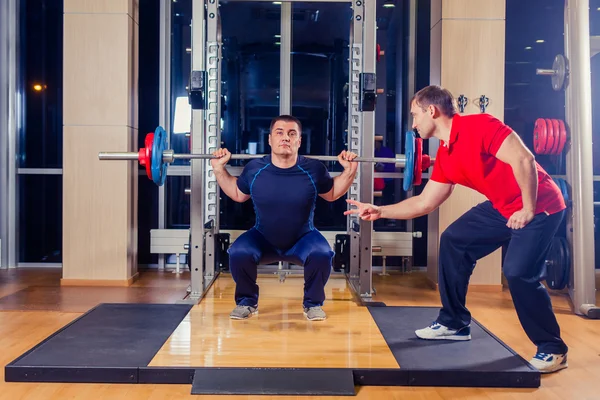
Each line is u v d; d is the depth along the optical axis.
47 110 4.79
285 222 2.90
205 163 3.85
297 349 2.35
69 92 3.96
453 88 3.92
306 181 2.87
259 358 2.22
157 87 4.78
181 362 2.16
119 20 3.95
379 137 4.04
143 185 4.80
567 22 3.41
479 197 3.92
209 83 3.76
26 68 4.79
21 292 3.76
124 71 3.95
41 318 3.03
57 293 3.73
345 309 3.11
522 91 4.73
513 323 3.03
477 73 3.92
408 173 2.62
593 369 2.28
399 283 4.23
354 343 2.44
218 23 3.89
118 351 2.29
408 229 4.78
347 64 4.70
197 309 3.05
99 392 2.00
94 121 3.96
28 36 4.77
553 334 2.23
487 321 3.07
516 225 2.05
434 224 4.07
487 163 2.17
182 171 4.77
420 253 4.87
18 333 2.72
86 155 3.98
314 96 4.72
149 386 2.07
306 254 2.87
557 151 3.39
